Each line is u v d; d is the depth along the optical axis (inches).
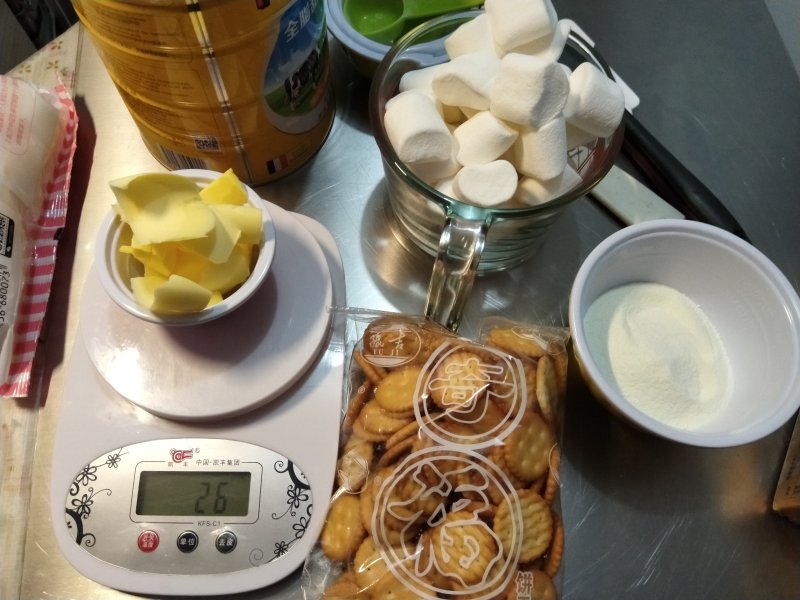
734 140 24.0
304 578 15.6
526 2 16.8
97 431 16.9
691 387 17.7
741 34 26.2
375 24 23.3
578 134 18.5
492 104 17.0
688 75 25.3
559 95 16.4
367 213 22.3
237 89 16.8
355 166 23.0
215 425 17.0
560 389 17.9
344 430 17.0
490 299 21.2
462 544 15.0
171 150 19.8
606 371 17.9
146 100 17.5
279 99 18.2
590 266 17.0
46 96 22.4
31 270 19.8
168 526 16.0
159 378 16.9
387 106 17.8
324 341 18.0
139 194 14.0
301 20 16.6
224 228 14.5
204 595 15.7
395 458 16.0
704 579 17.7
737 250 17.5
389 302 21.0
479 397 16.4
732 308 18.5
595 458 18.8
